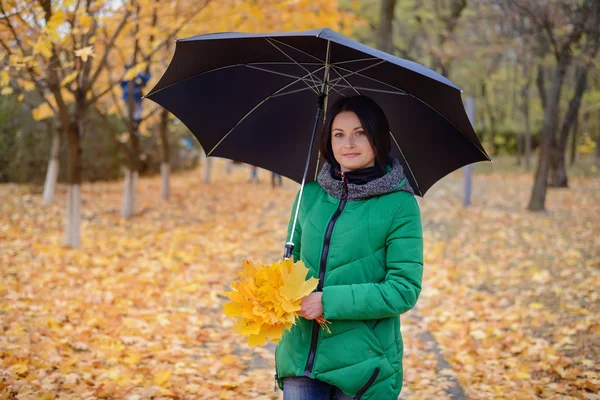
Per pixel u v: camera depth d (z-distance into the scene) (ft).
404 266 6.59
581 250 27.40
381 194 6.82
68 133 26.66
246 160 8.82
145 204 45.39
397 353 6.98
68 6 16.83
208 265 25.38
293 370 6.89
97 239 29.89
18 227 31.48
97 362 13.35
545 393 12.44
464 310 19.29
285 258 6.86
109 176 63.77
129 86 33.63
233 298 6.17
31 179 51.39
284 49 7.31
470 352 15.46
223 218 39.81
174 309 18.80
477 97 93.20
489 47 45.29
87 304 18.04
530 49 42.39
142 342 15.29
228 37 6.65
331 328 6.75
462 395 12.76
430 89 6.91
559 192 54.29
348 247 6.74
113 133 37.63
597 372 13.50
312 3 28.68
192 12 26.94
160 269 24.13
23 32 18.49
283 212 43.68
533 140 110.73
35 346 13.62
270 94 8.26
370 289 6.46
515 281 22.25
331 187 7.02
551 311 18.42
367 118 6.89
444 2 51.83
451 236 32.30
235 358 14.65
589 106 63.87
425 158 8.25
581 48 36.91
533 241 29.99
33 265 22.91
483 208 43.73
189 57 7.35
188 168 89.71
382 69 7.04
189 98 8.09
